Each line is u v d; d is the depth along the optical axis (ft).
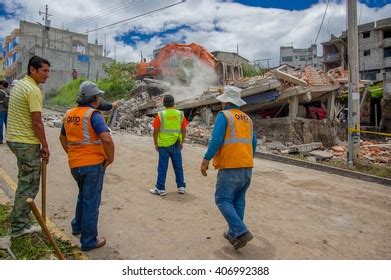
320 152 38.75
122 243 13.20
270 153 37.11
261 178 25.75
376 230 16.37
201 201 18.80
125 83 81.00
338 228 16.33
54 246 10.76
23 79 12.48
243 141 12.80
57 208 16.52
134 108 56.54
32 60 12.29
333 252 13.60
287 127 43.86
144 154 31.55
